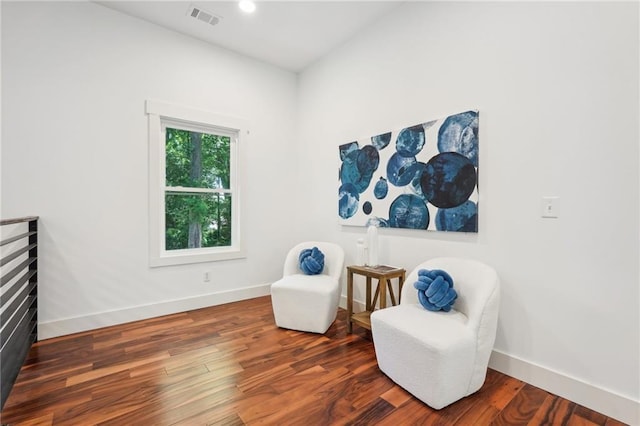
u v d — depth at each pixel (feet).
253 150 11.93
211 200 11.33
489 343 5.85
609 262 5.29
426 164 8.04
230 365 6.82
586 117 5.51
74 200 8.49
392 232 9.00
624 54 5.12
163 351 7.47
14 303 6.27
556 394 5.84
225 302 11.27
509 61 6.51
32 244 7.75
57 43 8.25
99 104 8.84
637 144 5.01
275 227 12.55
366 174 9.80
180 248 10.68
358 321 8.34
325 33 10.26
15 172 7.73
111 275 9.07
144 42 9.55
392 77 9.11
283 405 5.47
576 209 5.63
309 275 9.75
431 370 5.32
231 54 11.34
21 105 7.80
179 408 5.35
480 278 6.23
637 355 5.03
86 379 6.21
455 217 7.39
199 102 10.61
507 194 6.55
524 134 6.29
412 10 8.52
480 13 7.00
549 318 5.97
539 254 6.10
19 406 5.34
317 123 12.00
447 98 7.68
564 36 5.76
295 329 8.77
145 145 9.57
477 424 5.02
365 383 6.15
